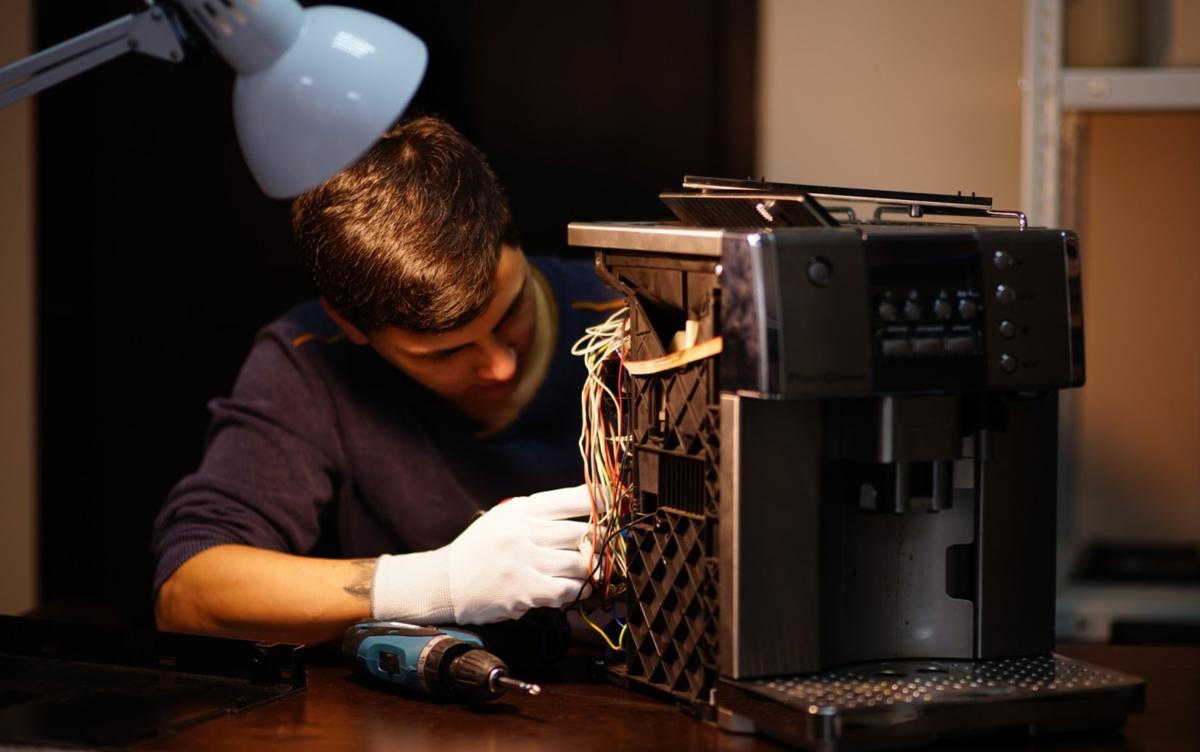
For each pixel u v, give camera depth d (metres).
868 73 2.55
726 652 1.18
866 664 1.25
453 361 1.80
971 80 2.52
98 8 2.72
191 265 2.74
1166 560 2.43
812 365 1.12
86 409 2.81
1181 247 2.57
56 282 2.79
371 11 2.62
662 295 1.26
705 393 1.20
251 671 1.32
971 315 1.17
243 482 1.92
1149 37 2.32
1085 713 1.17
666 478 1.27
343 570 1.54
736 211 1.29
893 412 1.16
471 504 2.05
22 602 2.89
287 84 1.25
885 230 1.18
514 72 2.62
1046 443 1.27
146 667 1.36
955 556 1.26
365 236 1.66
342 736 1.18
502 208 1.74
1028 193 2.22
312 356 2.03
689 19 2.56
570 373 2.05
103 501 2.81
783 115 2.58
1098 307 2.61
